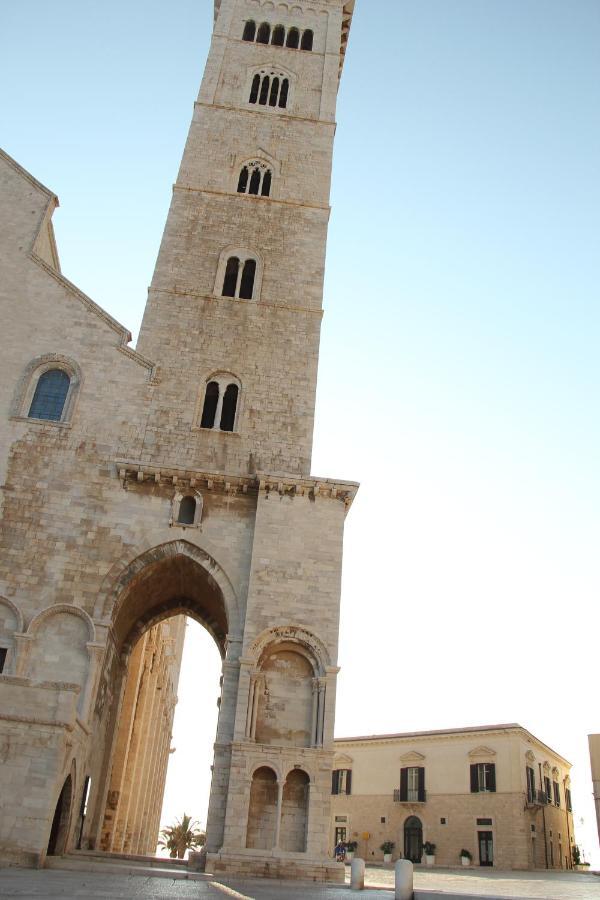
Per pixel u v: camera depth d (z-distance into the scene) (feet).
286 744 103.86
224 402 130.00
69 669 103.60
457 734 238.48
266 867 92.58
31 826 78.79
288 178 158.61
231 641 107.76
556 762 264.52
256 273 143.43
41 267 131.03
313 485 116.88
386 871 175.42
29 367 123.54
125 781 152.56
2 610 106.42
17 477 114.73
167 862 104.47
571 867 251.19
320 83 176.96
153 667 187.93
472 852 220.64
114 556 111.24
